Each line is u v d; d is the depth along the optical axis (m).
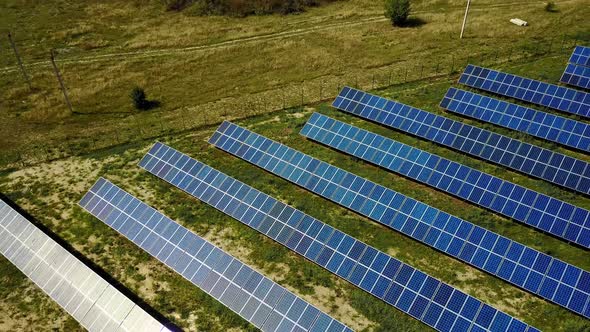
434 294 32.91
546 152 44.41
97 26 92.12
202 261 36.59
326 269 37.03
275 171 46.38
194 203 44.50
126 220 41.22
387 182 45.28
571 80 55.50
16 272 38.69
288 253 39.00
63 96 65.94
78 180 48.62
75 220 43.53
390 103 53.19
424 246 38.75
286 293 33.34
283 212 40.41
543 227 38.38
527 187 43.53
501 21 76.56
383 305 34.38
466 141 47.59
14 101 65.50
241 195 42.75
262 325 32.47
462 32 71.56
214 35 84.94
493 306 34.00
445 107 53.47
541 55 63.78
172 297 36.09
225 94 63.62
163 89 66.75
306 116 55.81
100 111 62.09
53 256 37.50
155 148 49.50
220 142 50.88
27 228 40.00
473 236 37.06
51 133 57.59
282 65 70.06
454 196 43.06
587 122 50.91
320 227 38.56
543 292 33.31
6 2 103.81
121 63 75.88
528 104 54.34
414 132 50.09
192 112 59.84
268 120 55.91
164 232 39.31
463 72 58.66
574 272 33.38
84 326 33.38
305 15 92.25
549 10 79.62
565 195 42.12
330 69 67.00
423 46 70.50
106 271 38.50
